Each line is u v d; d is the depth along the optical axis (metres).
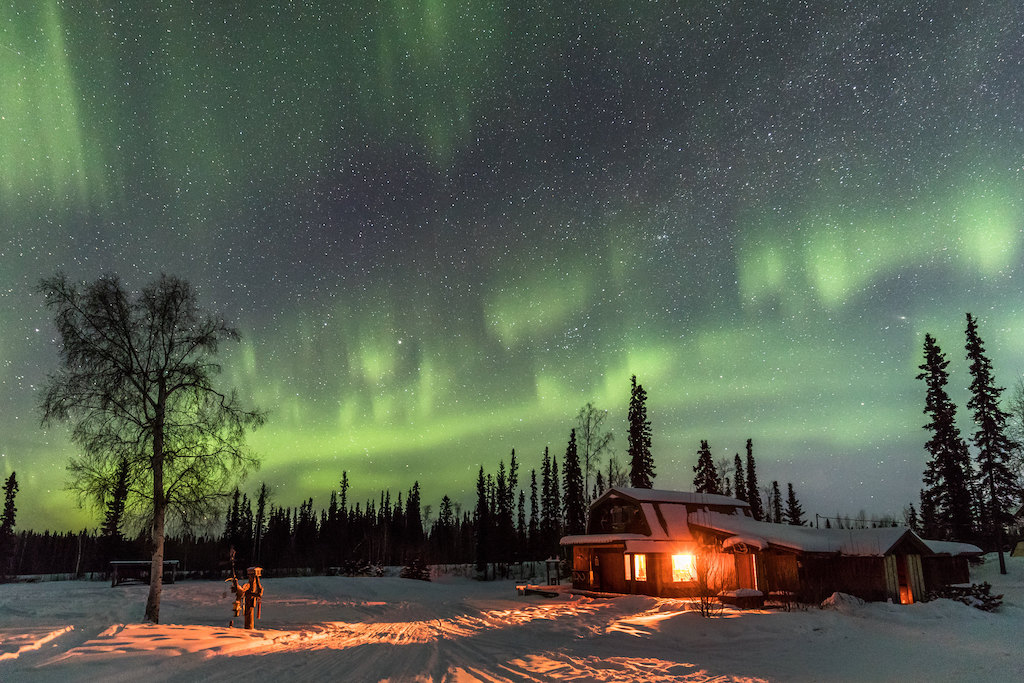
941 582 33.72
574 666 14.06
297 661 13.88
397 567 94.88
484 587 59.12
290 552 92.06
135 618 23.81
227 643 16.72
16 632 17.06
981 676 12.92
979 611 25.36
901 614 24.42
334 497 110.31
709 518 39.03
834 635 19.70
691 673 13.24
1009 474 44.84
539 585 51.62
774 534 34.44
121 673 11.10
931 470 50.00
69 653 13.31
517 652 16.48
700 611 25.00
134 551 76.88
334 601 40.47
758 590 30.62
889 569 29.98
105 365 24.03
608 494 42.47
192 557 85.44
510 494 88.44
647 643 18.58
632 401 69.81
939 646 17.36
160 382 24.58
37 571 93.81
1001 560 41.59
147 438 24.17
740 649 17.23
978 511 48.34
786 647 17.48
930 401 50.91
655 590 35.97
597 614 28.62
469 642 18.80
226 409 25.17
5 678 10.27
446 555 106.00
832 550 31.17
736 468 78.75
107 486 23.22
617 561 39.94
